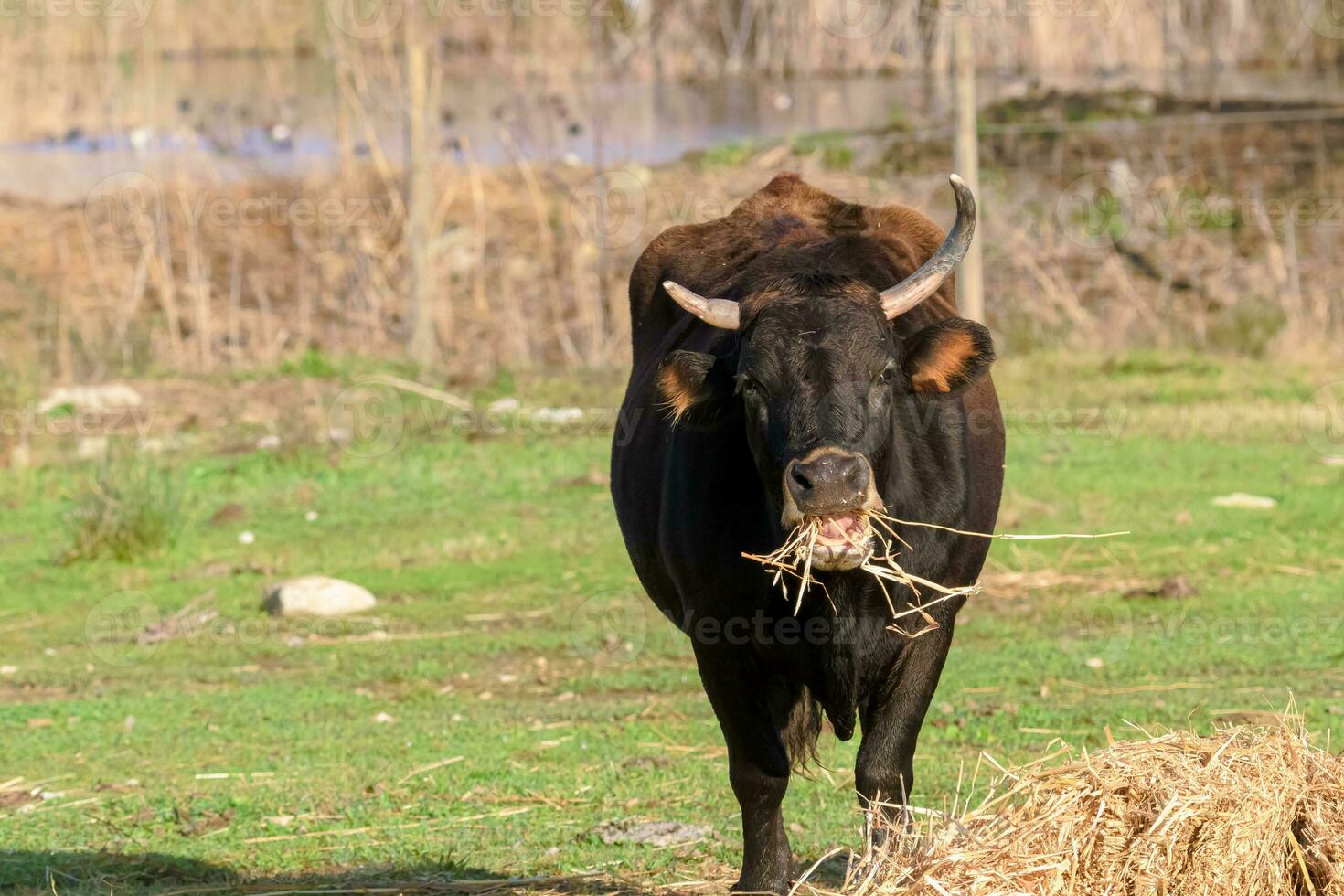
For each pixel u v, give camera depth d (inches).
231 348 1786.4
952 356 499.5
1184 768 424.8
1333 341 1787.6
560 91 2429.9
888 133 2260.1
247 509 1291.8
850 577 492.7
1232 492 1214.9
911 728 518.9
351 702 850.1
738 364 489.1
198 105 2460.6
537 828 639.8
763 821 526.3
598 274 1895.9
